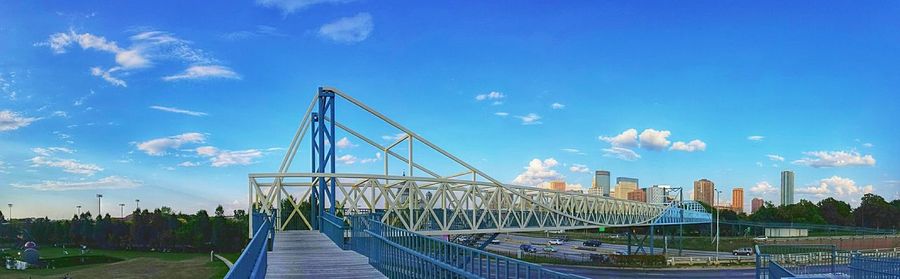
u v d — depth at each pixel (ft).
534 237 579.48
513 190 257.14
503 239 545.85
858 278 130.21
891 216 579.48
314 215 193.36
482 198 243.81
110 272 398.62
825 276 127.24
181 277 367.45
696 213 441.68
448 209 254.06
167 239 581.53
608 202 338.75
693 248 434.71
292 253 104.32
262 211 179.73
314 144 201.98
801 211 556.92
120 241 611.47
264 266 74.43
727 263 305.32
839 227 474.49
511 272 60.85
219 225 574.56
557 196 285.23
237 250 563.07
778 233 468.34
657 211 408.05
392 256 79.00
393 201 209.56
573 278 44.16
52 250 590.96
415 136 246.68
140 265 439.22
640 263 310.86
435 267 66.13
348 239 115.24
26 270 417.90
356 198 202.39
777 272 134.21
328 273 80.94
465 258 60.44
